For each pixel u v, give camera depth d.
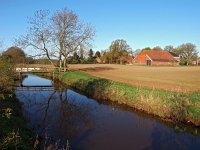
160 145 13.85
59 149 12.62
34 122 17.80
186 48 136.38
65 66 57.03
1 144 9.32
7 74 20.23
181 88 27.78
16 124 14.21
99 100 26.97
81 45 55.88
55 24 54.03
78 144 13.79
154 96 21.73
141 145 13.79
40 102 25.70
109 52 124.81
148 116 20.03
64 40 54.38
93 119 19.14
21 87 37.31
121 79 39.53
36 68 56.75
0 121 12.72
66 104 24.91
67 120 18.58
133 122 18.33
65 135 15.16
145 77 43.88
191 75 49.00
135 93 24.00
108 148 13.27
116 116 20.11
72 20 54.19
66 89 35.78
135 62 116.75
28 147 11.41
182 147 13.53
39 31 53.22
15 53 48.38
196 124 16.84
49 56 55.31
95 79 35.56
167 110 19.20
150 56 110.25
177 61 119.06
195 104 18.78
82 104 24.91
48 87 37.72
